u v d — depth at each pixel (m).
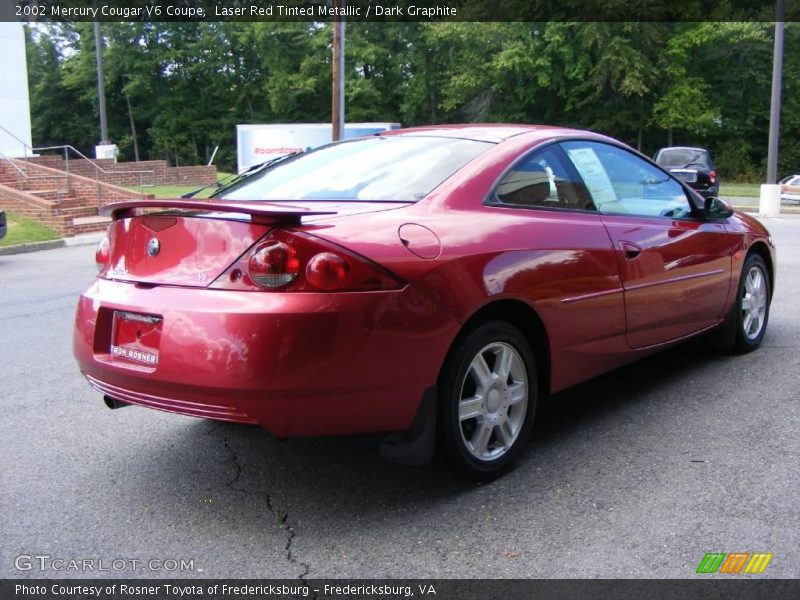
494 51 40.38
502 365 3.42
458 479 3.40
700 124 41.31
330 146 4.34
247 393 2.80
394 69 45.31
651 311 4.25
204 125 51.19
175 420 4.39
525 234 3.49
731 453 3.70
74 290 9.38
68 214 19.55
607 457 3.69
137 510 3.23
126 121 53.81
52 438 4.11
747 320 5.44
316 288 2.83
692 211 4.85
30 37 52.50
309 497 3.33
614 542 2.86
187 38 49.88
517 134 3.93
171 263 3.11
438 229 3.21
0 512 3.22
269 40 46.44
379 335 2.90
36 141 53.38
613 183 4.27
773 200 19.97
